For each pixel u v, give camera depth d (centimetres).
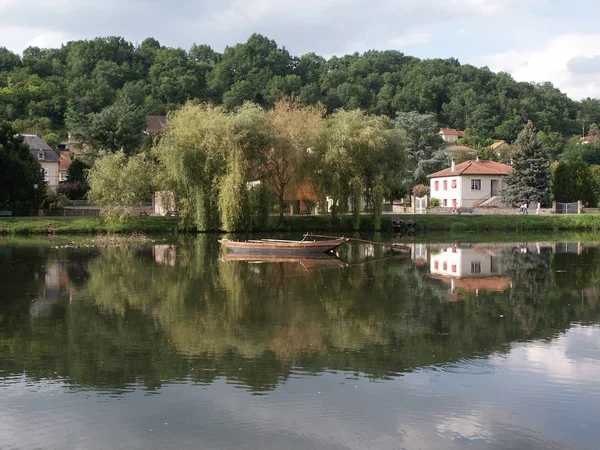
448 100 17625
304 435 977
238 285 2414
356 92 16488
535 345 1488
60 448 939
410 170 9156
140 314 1850
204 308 1944
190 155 4647
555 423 1021
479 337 1566
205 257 3431
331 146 4962
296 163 4916
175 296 2164
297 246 3503
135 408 1089
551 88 19938
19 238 4653
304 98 15650
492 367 1312
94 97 15262
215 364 1335
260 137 4734
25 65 17512
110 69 17400
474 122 16350
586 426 1009
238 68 18250
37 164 6291
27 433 991
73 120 8338
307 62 19500
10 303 2030
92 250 3794
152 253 3619
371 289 2323
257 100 15775
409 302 2056
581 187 7006
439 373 1273
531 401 1116
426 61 19088
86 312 1881
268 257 3462
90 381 1230
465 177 7544
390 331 1628
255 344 1496
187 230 5009
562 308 1947
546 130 16162
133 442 955
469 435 977
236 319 1773
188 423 1023
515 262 3228
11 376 1266
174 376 1256
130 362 1354
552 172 7681
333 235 4975
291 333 1608
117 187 5038
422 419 1036
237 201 4594
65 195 6975
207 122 4694
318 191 5053
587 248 4041
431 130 10138
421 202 7075
